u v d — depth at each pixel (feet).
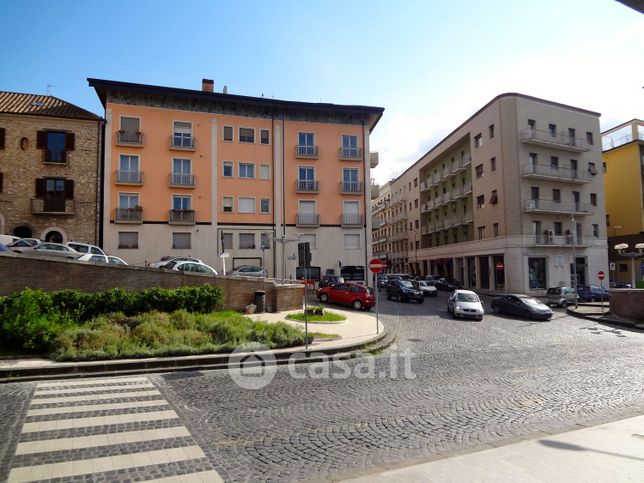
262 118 116.98
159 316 44.29
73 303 43.14
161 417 21.22
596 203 141.28
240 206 113.29
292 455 16.78
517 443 17.72
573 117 140.15
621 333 58.18
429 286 120.06
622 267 153.07
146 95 107.76
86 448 17.12
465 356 40.34
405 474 14.65
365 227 121.29
